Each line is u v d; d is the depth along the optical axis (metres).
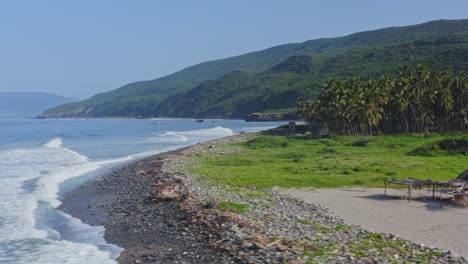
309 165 60.72
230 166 61.31
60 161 72.00
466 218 31.64
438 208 34.97
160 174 53.47
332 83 127.94
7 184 48.91
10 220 33.06
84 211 36.47
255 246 23.56
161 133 160.62
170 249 25.23
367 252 22.47
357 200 38.03
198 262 22.58
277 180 47.81
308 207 34.69
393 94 119.75
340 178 49.06
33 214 35.25
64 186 48.75
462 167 56.41
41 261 23.91
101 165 68.19
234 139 110.69
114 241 27.66
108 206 38.00
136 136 143.38
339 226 28.58
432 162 61.81
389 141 94.44
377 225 29.59
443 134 106.19
